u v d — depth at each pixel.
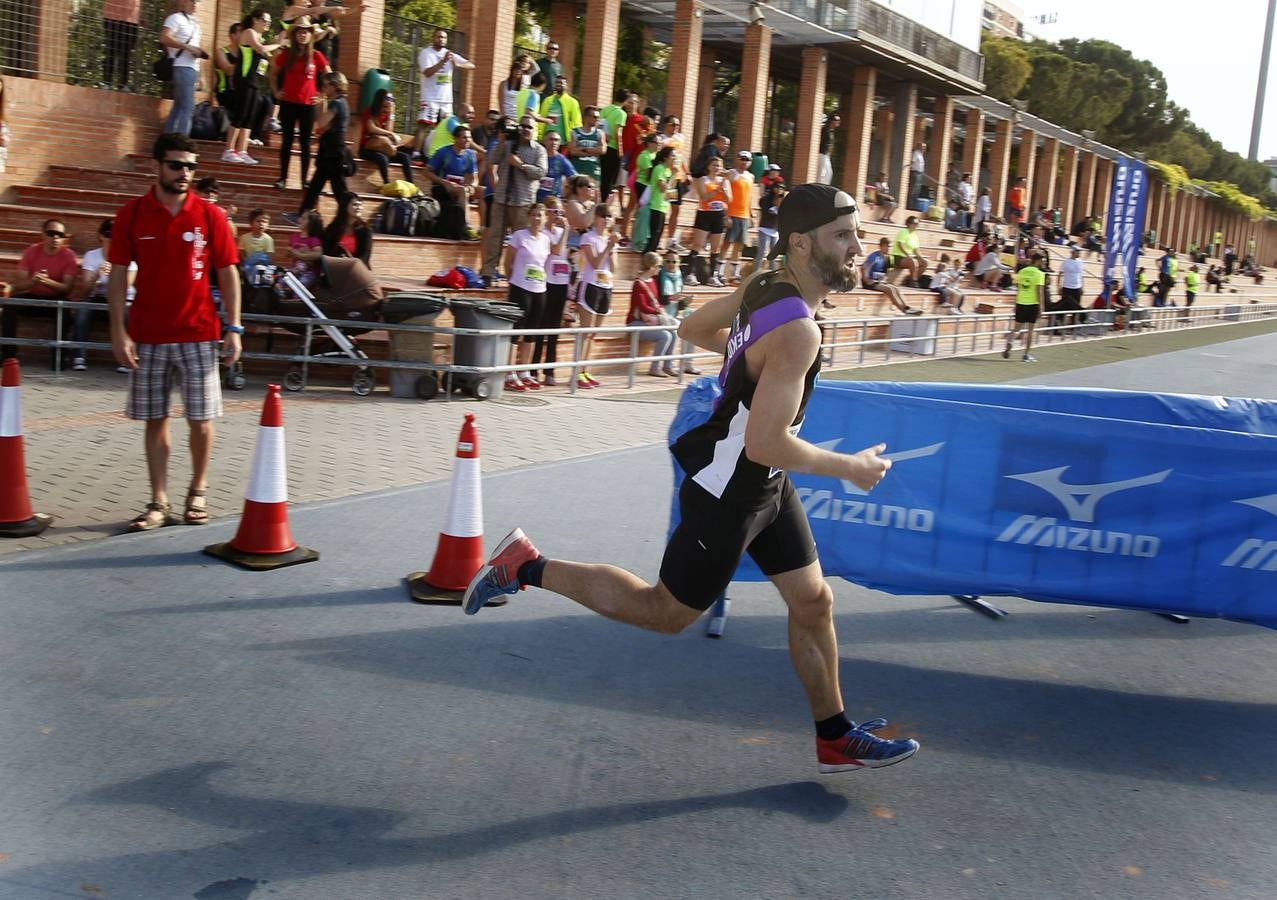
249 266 10.94
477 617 5.32
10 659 4.50
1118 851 3.60
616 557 6.28
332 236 11.33
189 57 13.87
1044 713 4.67
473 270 13.91
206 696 4.31
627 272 16.41
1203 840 3.70
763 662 5.03
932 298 23.25
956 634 5.57
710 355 15.55
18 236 12.11
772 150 35.09
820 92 28.36
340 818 3.52
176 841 3.34
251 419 9.15
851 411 5.23
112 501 6.63
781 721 4.43
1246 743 4.48
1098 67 63.19
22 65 13.82
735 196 18.20
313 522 6.55
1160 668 5.27
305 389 10.80
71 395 9.56
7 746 3.83
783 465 3.34
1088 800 3.94
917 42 30.61
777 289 3.42
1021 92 54.09
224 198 13.57
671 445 3.74
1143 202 27.59
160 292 5.99
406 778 3.79
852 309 20.33
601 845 3.45
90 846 3.29
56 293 10.70
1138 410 5.90
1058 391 5.88
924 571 5.27
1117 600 5.11
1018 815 3.80
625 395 12.39
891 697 4.74
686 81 24.34
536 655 4.93
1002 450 5.14
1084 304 30.94
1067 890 3.36
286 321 10.62
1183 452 4.98
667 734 4.25
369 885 3.17
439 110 17.14
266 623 5.05
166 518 6.29
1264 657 5.48
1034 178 52.88
